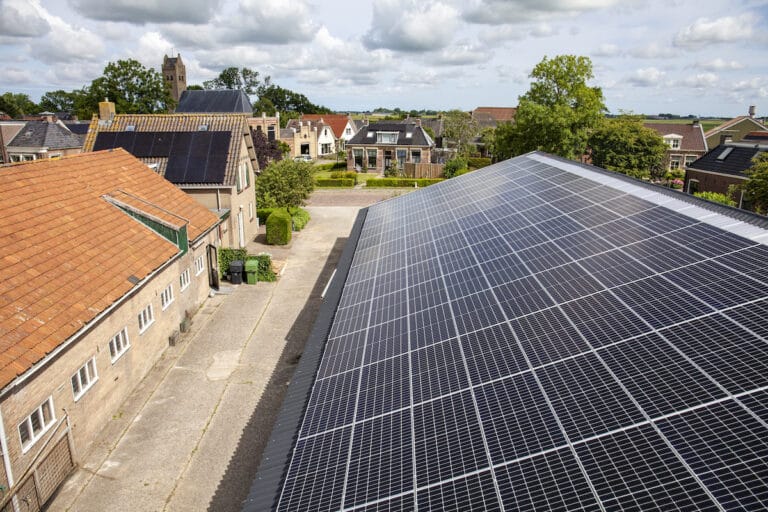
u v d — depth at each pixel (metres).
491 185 24.23
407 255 18.33
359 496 7.79
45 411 13.28
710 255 10.72
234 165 33.88
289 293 28.22
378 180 69.31
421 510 7.08
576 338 9.62
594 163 64.31
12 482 11.86
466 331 11.40
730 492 5.67
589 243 13.57
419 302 13.91
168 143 34.56
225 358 20.70
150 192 25.19
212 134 35.06
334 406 10.55
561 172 22.12
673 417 6.99
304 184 45.97
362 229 24.89
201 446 15.38
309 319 24.66
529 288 12.27
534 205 18.61
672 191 15.41
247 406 17.42
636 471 6.41
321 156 114.56
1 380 11.35
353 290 16.94
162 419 16.62
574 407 7.92
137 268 18.50
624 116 68.31
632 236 13.08
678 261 10.98
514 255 14.61
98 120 37.31
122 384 17.28
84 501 13.21
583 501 6.31
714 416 6.74
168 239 21.58
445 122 94.44
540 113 53.25
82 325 14.41
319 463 8.91
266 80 181.88
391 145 83.19
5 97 139.25
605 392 7.97
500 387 9.06
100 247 18.20
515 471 7.16
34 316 13.57
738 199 45.84
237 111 89.88
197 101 91.06
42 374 12.95
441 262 16.27
